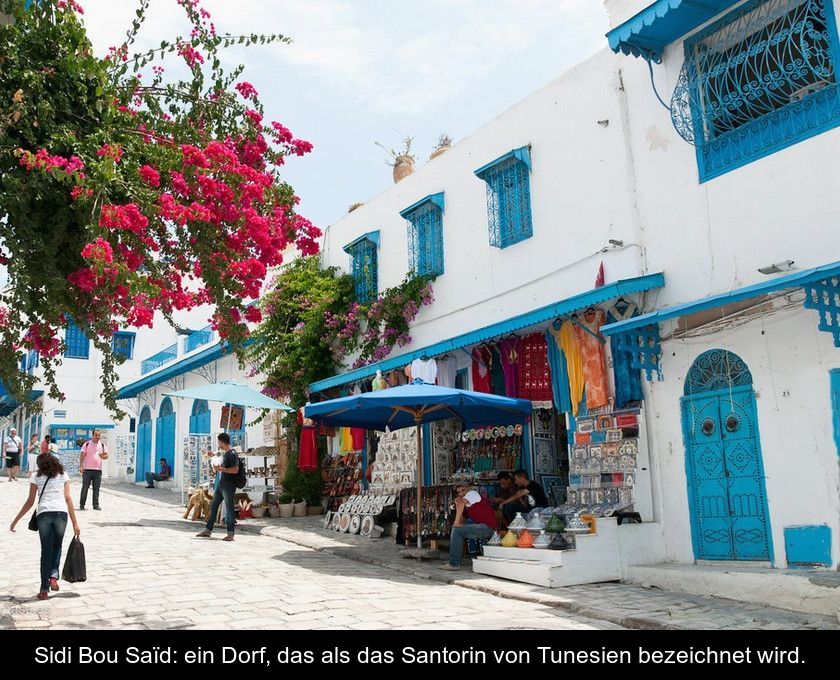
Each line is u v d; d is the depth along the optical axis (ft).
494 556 32.68
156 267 20.68
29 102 19.17
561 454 40.40
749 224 29.63
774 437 28.17
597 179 36.37
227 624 22.03
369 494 46.98
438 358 44.86
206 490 51.34
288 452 57.52
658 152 33.60
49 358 21.29
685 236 32.04
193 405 77.51
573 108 38.14
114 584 27.76
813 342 27.12
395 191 51.67
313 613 23.73
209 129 23.31
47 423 95.86
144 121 22.21
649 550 31.55
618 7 35.68
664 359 32.32
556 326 36.91
